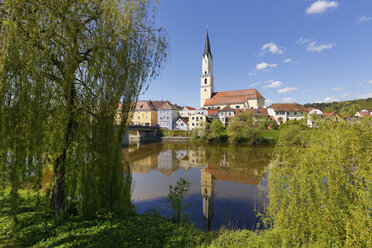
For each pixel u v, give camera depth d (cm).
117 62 646
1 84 509
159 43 734
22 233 578
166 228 694
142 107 7662
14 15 519
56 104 596
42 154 593
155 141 5884
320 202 420
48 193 697
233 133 4912
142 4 703
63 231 595
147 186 1591
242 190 1477
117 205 734
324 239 404
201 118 6894
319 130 522
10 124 529
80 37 602
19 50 522
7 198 771
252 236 655
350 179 401
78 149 638
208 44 9181
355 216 364
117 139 718
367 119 429
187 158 2980
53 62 582
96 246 527
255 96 8212
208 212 1062
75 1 586
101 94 638
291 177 504
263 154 3253
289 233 466
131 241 569
